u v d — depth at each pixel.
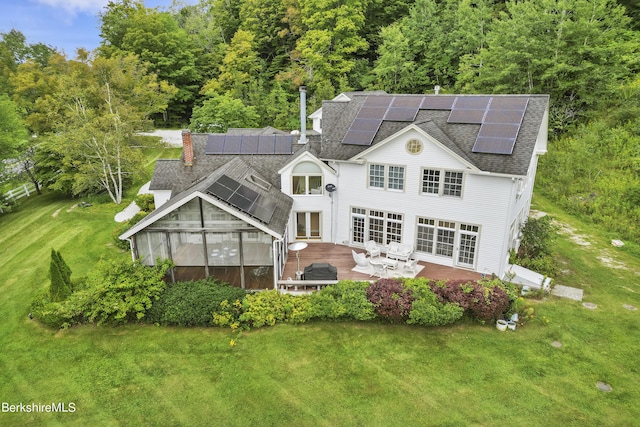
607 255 22.98
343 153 22.34
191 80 60.94
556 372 14.05
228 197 18.42
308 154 22.50
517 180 18.72
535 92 37.59
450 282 17.53
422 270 20.83
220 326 16.95
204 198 17.72
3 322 18.14
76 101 37.47
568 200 29.36
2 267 23.98
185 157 24.83
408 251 21.25
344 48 53.91
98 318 17.34
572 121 37.50
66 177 33.84
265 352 15.44
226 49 61.44
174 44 57.41
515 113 20.20
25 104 44.22
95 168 32.97
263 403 13.13
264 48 63.38
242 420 12.55
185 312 16.80
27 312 18.80
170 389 13.84
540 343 15.55
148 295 17.36
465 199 19.73
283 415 12.66
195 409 13.01
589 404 12.68
